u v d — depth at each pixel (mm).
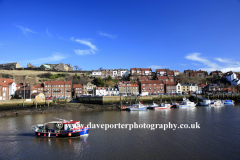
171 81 142625
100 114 69938
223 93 117312
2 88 93438
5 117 64375
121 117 61656
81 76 168125
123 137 37312
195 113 68688
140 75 168875
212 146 31438
